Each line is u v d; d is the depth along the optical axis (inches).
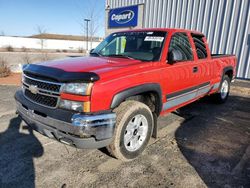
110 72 110.4
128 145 122.3
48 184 103.0
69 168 115.6
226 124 184.5
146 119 128.2
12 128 163.3
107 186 102.5
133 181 106.4
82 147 102.5
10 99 239.3
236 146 144.9
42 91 111.7
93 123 99.8
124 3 581.0
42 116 110.0
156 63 137.5
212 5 420.5
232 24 402.0
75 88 100.8
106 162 122.1
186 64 160.1
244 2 383.2
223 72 226.7
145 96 139.9
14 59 771.4
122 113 114.5
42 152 130.7
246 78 401.1
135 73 119.6
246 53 393.4
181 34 165.2
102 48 177.0
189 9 452.8
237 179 109.7
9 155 126.5
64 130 101.2
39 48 2095.2
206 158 128.8
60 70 110.9
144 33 163.9
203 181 107.7
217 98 239.1
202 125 181.2
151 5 517.3
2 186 100.9
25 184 102.6
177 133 163.5
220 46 422.0
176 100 157.6
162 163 122.3
